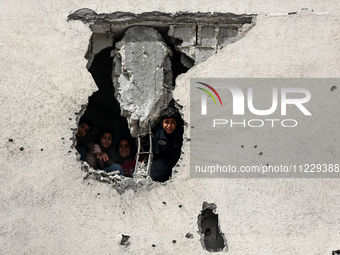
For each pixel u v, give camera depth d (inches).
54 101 316.5
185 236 303.4
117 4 324.2
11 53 320.8
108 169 341.1
